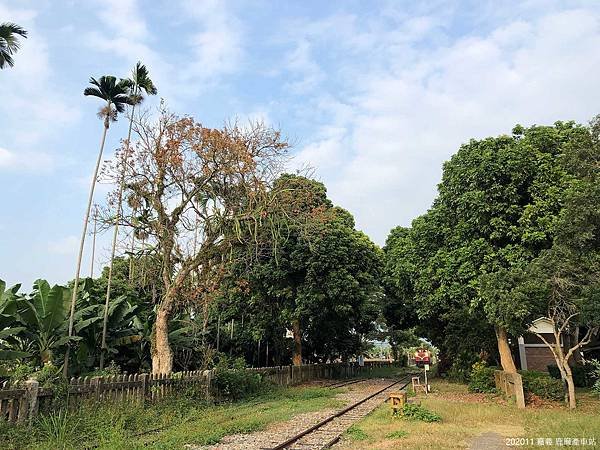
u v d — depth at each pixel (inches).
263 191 786.8
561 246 632.4
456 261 820.0
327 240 1124.5
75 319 749.3
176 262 812.0
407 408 570.3
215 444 418.3
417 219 1109.7
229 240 804.6
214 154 757.3
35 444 369.7
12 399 399.5
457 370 1237.1
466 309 920.3
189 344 942.4
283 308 1173.1
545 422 507.5
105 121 844.0
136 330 878.4
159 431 467.8
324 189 1317.7
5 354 597.0
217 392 741.3
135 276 980.6
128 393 547.5
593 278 623.2
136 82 912.9
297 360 1309.1
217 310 1135.0
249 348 1397.6
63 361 729.6
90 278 920.9
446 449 381.1
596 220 589.9
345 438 447.5
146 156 775.7
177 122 762.8
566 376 676.7
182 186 777.6
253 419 544.1
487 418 562.3
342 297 1107.9
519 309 633.6
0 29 679.1
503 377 832.9
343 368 1721.2
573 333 960.3
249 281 1130.7
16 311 653.3
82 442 396.5
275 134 990.4
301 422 554.9
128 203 796.0
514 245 754.2
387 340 2674.7
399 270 1115.3
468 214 797.9
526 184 770.8
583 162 615.2
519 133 861.8
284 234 1089.4
